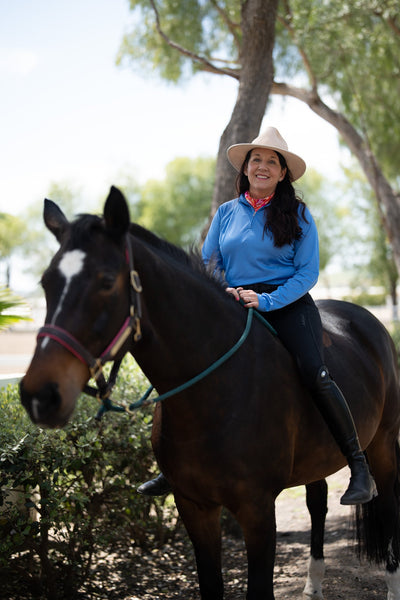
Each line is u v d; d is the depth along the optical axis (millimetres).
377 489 3248
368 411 2908
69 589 3221
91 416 3324
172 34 8750
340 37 8914
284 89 9164
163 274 2088
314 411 2561
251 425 2242
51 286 1775
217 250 2801
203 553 2428
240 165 2939
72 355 1717
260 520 2275
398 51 9789
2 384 4234
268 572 2279
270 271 2637
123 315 1858
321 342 2559
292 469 2561
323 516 3342
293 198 2674
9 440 2834
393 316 28578
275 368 2396
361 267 25406
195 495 2314
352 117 11523
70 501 3156
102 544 3469
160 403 2438
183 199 34000
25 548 3051
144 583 3461
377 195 10430
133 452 3576
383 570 3602
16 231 39281
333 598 3238
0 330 3600
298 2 8508
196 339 2182
